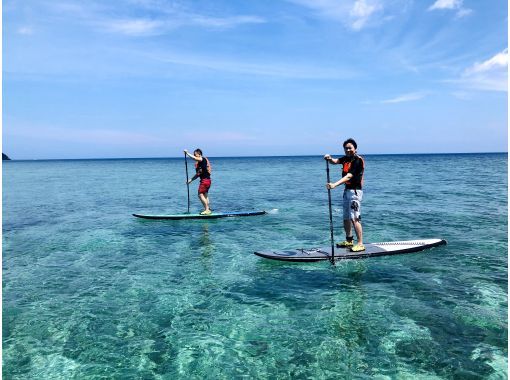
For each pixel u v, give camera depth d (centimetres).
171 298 690
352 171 902
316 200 2141
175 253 1002
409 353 493
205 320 600
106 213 1739
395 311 617
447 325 567
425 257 918
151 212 1744
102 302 676
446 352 493
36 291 734
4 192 2916
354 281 761
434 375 445
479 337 530
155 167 10138
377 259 904
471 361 472
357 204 923
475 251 966
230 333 556
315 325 575
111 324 591
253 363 479
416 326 565
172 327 579
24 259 962
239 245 1079
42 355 505
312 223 1410
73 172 7256
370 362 475
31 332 567
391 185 2945
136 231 1300
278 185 3269
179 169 8325
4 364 484
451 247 1005
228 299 681
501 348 501
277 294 700
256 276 804
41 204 2116
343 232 1235
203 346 522
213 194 2519
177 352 507
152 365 479
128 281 786
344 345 516
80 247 1084
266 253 932
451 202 1895
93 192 2842
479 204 1814
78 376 457
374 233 1201
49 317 616
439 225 1311
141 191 2878
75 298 696
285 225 1374
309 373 455
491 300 657
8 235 1264
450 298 667
